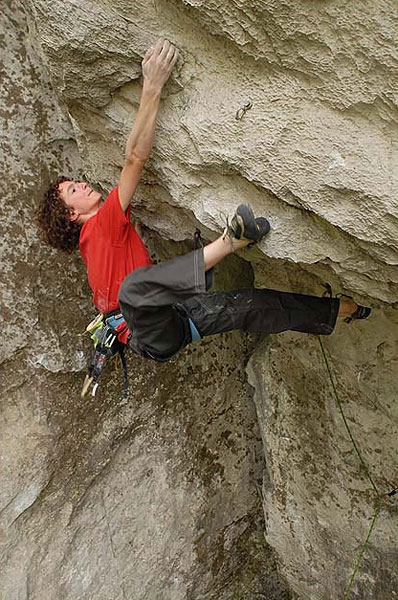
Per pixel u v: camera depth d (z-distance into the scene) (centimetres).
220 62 196
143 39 198
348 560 349
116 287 232
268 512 378
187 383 356
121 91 217
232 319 234
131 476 355
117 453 347
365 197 180
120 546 359
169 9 191
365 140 178
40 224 257
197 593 393
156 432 354
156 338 225
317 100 182
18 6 267
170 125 209
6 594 327
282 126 187
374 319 279
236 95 195
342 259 204
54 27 200
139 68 206
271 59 183
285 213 204
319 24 169
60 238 253
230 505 392
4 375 307
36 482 324
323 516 351
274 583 410
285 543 376
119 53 203
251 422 386
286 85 185
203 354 355
